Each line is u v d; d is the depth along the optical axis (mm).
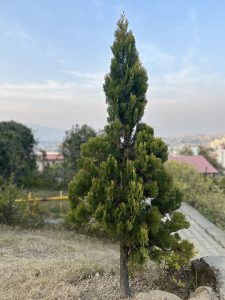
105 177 4379
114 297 4695
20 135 24266
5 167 20438
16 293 4719
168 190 4508
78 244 9555
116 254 8266
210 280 4891
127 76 4559
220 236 9750
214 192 15289
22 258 7297
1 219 11305
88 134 23922
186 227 4602
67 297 4570
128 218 4242
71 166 23656
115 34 4656
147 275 5348
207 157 52562
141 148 4395
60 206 14117
